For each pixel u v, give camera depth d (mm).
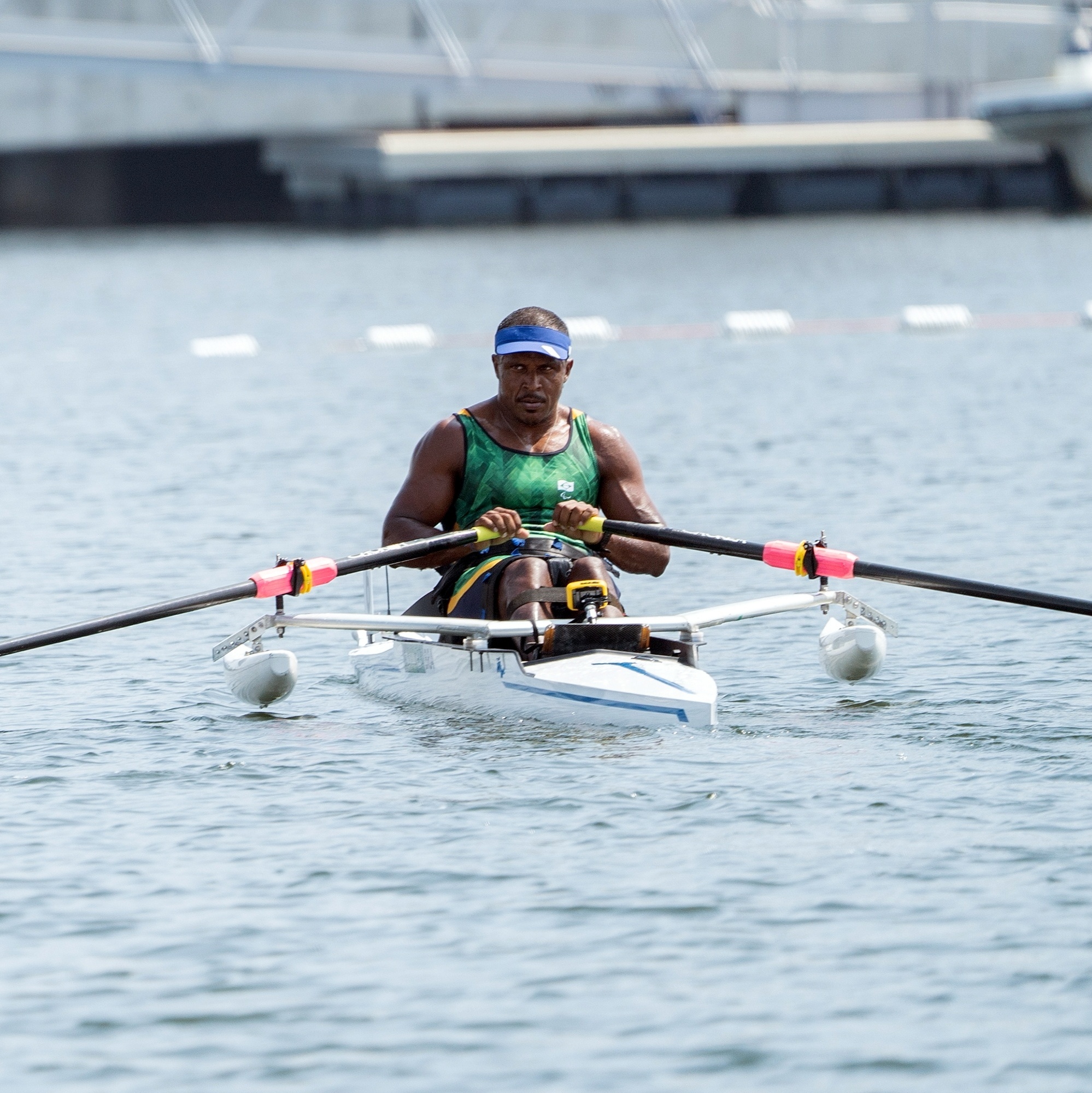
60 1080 19438
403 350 110250
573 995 21234
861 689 35844
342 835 26797
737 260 177250
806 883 24469
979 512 55500
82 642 41406
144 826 27344
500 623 32906
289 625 33812
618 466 36562
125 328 125625
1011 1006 20734
